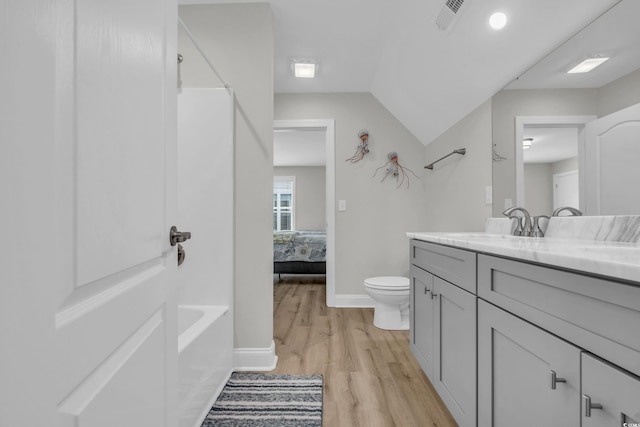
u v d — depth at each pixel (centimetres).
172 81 91
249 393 178
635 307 58
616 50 130
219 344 179
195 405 146
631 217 122
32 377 38
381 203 350
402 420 154
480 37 186
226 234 201
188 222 201
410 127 343
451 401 143
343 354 229
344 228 351
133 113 67
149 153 76
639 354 58
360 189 351
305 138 540
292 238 502
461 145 257
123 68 63
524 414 92
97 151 53
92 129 52
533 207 175
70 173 46
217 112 202
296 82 328
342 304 348
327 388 183
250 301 209
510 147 192
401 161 350
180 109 202
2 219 34
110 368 58
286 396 175
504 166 198
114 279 61
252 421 153
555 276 79
